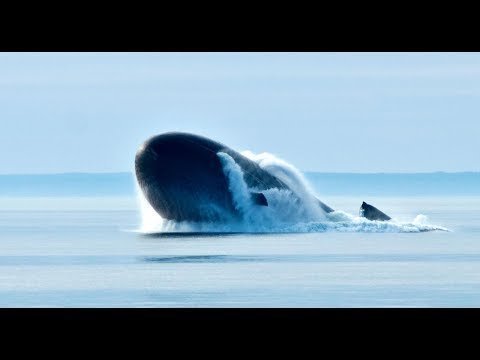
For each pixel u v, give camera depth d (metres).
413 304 194.50
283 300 198.00
